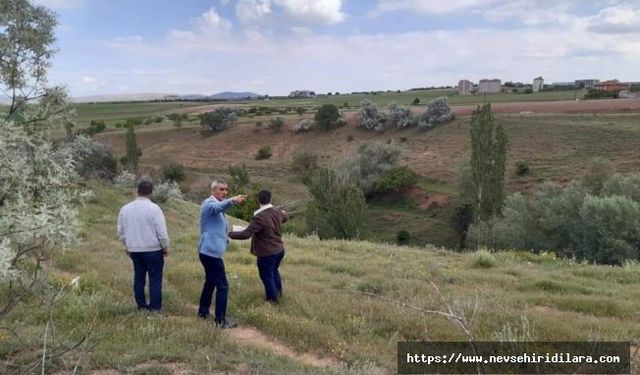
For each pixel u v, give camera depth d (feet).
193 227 66.18
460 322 12.60
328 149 270.46
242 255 41.37
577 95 346.95
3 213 11.32
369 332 23.16
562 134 212.02
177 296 27.78
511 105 292.40
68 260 33.27
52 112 15.66
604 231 100.07
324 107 293.64
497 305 26.25
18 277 13.29
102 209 60.08
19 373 15.16
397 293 29.94
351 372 18.01
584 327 24.12
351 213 107.45
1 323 19.39
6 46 16.61
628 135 192.85
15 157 12.05
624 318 26.76
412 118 271.69
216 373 16.87
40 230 11.39
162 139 311.47
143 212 23.80
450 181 191.11
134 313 23.02
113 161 102.37
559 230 113.60
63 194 12.88
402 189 191.31
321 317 25.07
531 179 173.37
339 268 38.17
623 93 318.86
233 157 280.72
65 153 13.48
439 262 42.47
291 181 224.53
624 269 42.04
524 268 41.14
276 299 27.45
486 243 128.06
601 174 135.44
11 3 17.17
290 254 43.98
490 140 148.77
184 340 20.07
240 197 23.43
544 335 22.41
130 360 17.10
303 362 19.40
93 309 22.80
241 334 23.08
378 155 202.08
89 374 16.10
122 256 38.32
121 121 357.82
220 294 23.62
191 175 233.14
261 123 320.50
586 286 34.27
